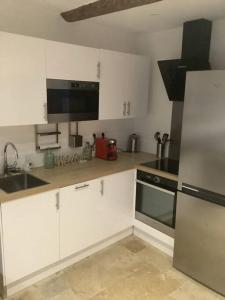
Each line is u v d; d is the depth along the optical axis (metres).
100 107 2.78
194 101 2.17
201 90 2.11
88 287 2.31
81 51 2.49
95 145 3.21
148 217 2.91
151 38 3.32
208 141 2.13
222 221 2.15
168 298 2.21
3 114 2.08
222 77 1.97
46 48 2.23
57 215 2.33
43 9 2.53
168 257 2.76
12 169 2.53
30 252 2.21
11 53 2.04
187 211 2.39
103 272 2.51
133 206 3.04
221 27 2.69
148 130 3.54
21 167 2.62
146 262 2.67
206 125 2.12
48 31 2.61
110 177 2.70
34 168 2.70
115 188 2.78
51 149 2.85
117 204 2.84
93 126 3.22
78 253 2.64
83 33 2.89
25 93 2.17
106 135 3.39
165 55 3.20
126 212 2.97
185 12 2.48
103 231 2.77
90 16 2.54
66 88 2.44
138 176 2.94
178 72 2.66
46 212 2.24
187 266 2.48
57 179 2.37
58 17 2.65
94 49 2.59
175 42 3.09
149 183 2.81
